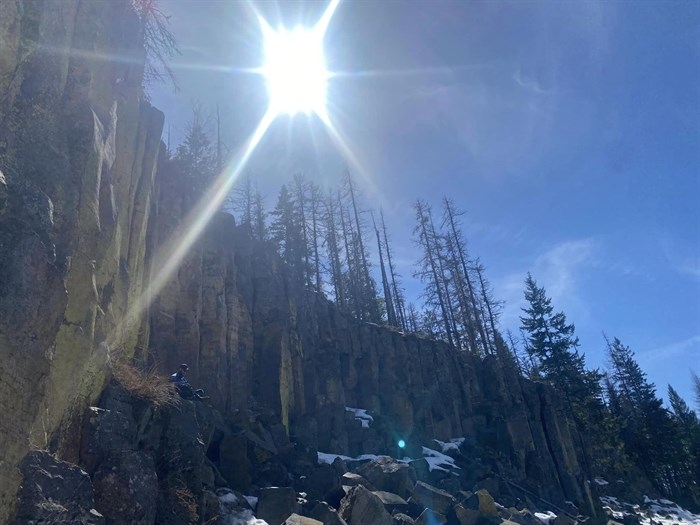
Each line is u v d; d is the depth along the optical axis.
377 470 19.39
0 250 7.12
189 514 11.41
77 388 9.49
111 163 12.35
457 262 50.06
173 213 22.38
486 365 41.69
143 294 17.81
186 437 12.67
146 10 15.80
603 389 62.09
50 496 7.23
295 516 13.32
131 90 15.00
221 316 22.97
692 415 70.56
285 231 41.59
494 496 25.28
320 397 28.20
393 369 35.06
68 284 9.40
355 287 44.66
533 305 54.31
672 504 46.56
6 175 7.64
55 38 9.91
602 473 47.34
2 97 8.00
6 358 6.80
